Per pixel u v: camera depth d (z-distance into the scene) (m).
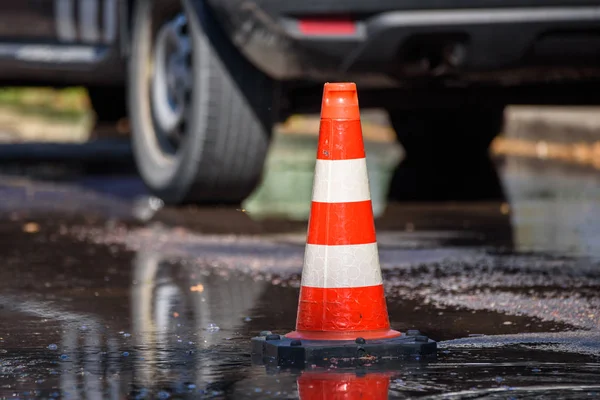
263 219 12.89
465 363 5.76
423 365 5.71
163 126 13.66
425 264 9.45
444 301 7.71
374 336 6.12
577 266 9.27
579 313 7.21
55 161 21.44
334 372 5.55
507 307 7.46
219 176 12.98
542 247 10.45
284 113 14.25
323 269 6.16
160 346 6.27
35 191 16.55
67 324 6.96
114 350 6.17
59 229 12.02
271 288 8.36
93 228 12.09
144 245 10.77
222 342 6.38
